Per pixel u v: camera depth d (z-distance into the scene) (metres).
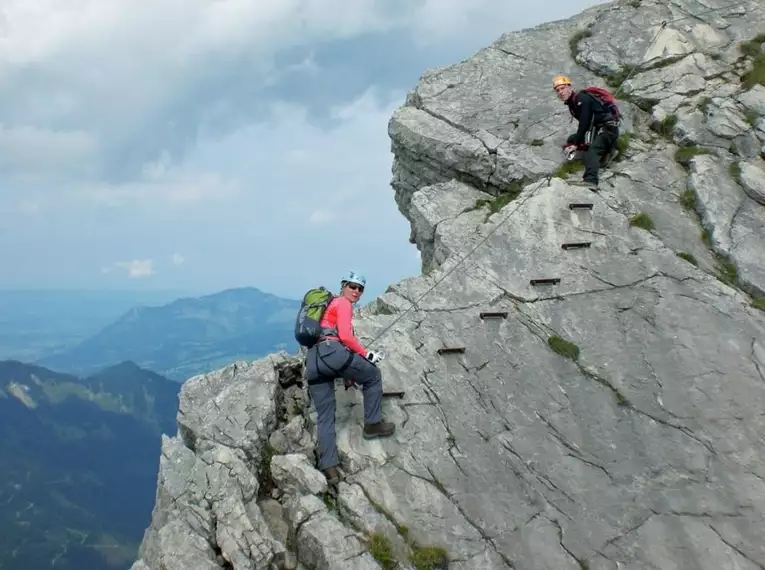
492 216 8.38
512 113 9.94
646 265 7.53
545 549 5.47
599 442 6.14
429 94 10.74
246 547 5.50
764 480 5.75
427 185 10.23
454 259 7.91
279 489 6.06
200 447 6.22
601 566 5.35
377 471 5.98
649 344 6.81
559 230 8.02
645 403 6.37
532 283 7.51
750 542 5.39
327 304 6.25
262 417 6.41
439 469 6.00
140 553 6.08
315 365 6.04
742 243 7.65
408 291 7.64
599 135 8.59
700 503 5.64
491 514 5.70
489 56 11.41
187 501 5.82
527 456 6.08
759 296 7.20
